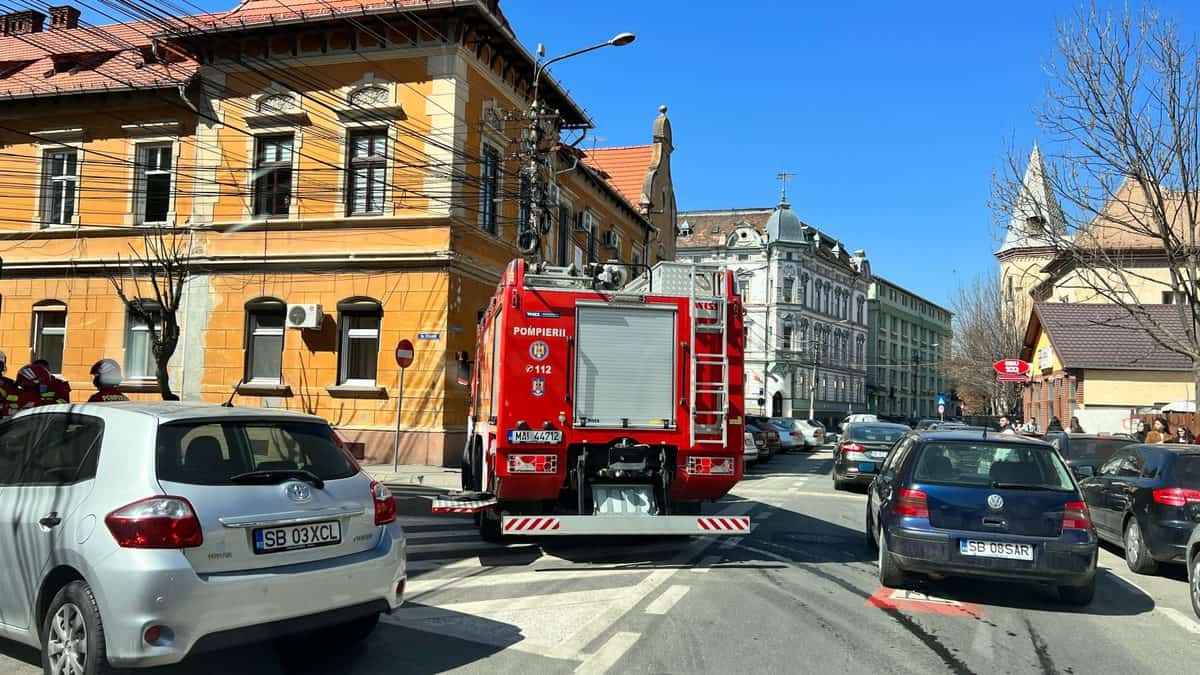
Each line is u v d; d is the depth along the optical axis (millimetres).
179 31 17281
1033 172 17062
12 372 20797
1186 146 14961
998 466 7445
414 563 8734
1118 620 6867
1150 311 26500
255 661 5215
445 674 5035
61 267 20547
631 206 33000
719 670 5207
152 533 4230
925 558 7113
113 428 4738
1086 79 15250
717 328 8789
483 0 20156
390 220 18391
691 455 8594
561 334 8500
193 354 19453
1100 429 25031
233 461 4848
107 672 4191
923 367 105562
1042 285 35219
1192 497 8742
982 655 5715
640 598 7117
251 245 19297
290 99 19172
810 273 71000
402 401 18078
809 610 6828
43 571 4520
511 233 21172
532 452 8320
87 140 20656
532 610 6664
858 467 16969
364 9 17969
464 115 18625
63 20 23406
